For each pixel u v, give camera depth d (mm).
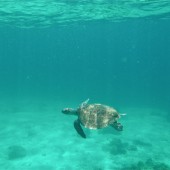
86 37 110188
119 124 8609
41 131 25547
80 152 20297
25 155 19578
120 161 18719
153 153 20359
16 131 25359
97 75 144375
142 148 21375
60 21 43969
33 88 65875
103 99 48250
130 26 64312
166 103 45594
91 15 36906
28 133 24812
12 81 91312
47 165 17984
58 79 108125
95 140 22984
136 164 18000
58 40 125750
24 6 28156
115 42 162875
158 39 136625
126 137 24172
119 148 20781
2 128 26234
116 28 70250
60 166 17844
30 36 90750
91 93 56688
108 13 35000
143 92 64375
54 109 36875
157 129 27266
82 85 78562
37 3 26422
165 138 24219
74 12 33188
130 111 37125
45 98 47688
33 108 37125
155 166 16500
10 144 21812
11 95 50656
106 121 8609
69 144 21938
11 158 19031
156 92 65188
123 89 70250
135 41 153625
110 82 95938
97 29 71750
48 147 21250
